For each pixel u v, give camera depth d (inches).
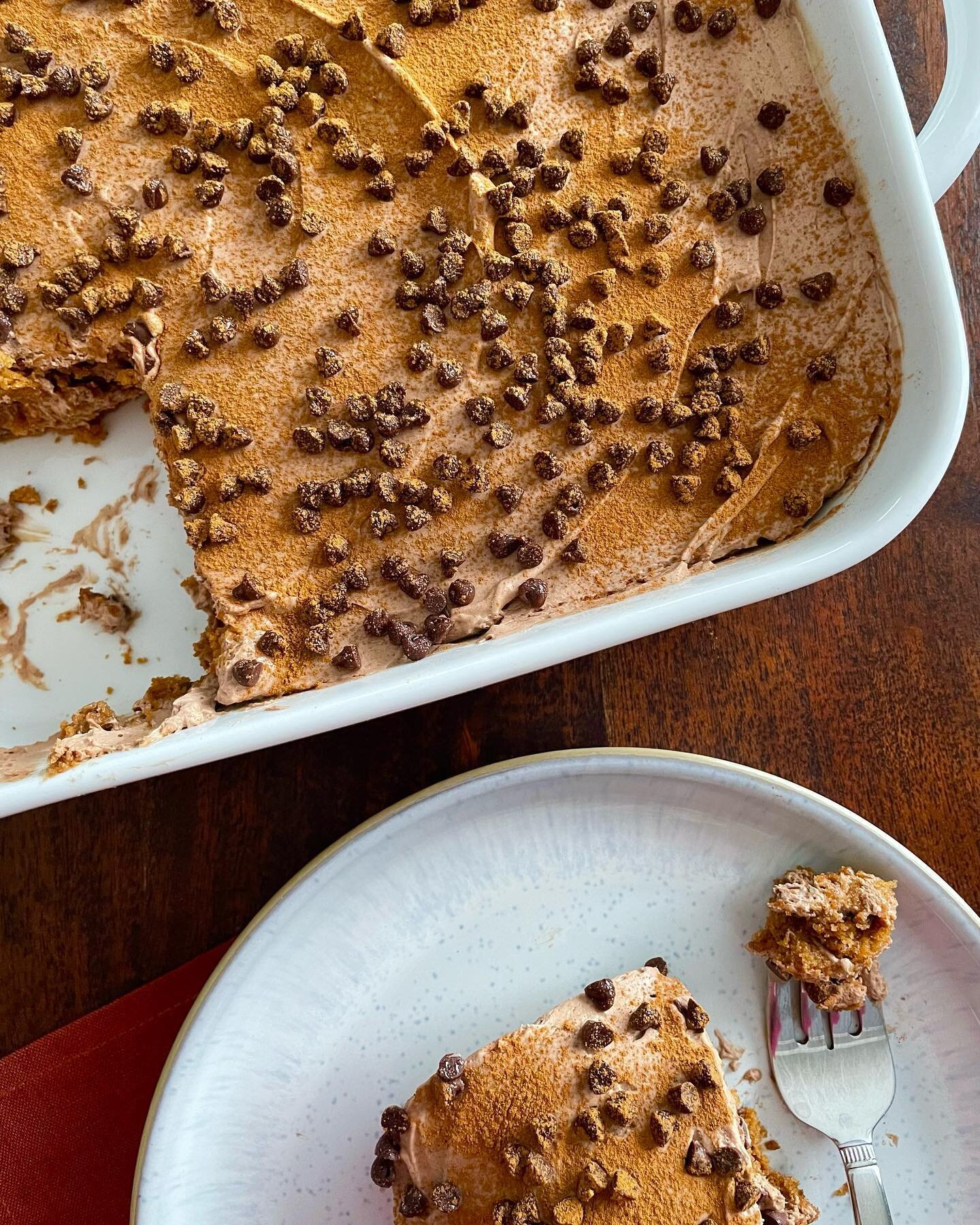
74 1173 14.6
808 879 14.5
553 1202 13.1
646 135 14.4
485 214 14.1
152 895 15.0
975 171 15.5
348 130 14.2
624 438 14.2
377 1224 14.2
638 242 14.3
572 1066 13.5
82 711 14.9
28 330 14.2
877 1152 14.5
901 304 14.1
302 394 14.1
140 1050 14.7
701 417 14.2
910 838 15.3
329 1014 14.5
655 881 14.8
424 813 14.2
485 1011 14.6
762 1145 14.4
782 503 14.3
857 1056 14.4
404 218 14.2
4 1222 14.5
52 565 15.5
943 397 13.8
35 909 14.9
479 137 14.3
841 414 14.3
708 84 14.5
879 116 13.9
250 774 15.1
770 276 14.4
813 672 15.4
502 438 14.1
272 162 14.1
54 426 15.4
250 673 13.9
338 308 14.2
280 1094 14.3
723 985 14.7
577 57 14.4
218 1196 14.1
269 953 14.2
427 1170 13.4
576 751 14.3
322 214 14.2
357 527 14.2
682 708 15.3
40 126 14.1
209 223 14.1
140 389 15.1
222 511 14.1
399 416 14.1
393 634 14.1
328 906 14.4
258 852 15.1
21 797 13.3
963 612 15.5
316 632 14.0
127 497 15.5
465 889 14.7
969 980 14.6
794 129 14.4
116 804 15.0
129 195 14.1
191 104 14.2
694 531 14.3
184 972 14.8
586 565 14.2
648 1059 13.6
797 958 14.3
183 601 15.4
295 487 14.1
